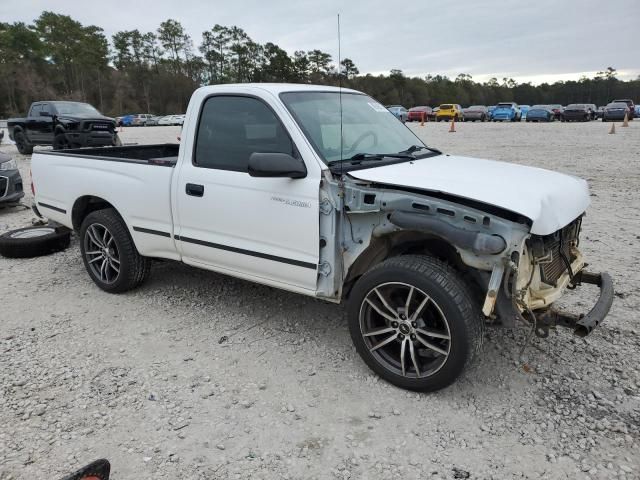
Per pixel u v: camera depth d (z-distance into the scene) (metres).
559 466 2.60
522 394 3.19
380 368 3.31
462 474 2.56
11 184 8.51
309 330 4.08
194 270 5.46
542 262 3.13
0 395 3.24
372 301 3.27
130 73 94.12
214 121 3.93
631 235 6.30
